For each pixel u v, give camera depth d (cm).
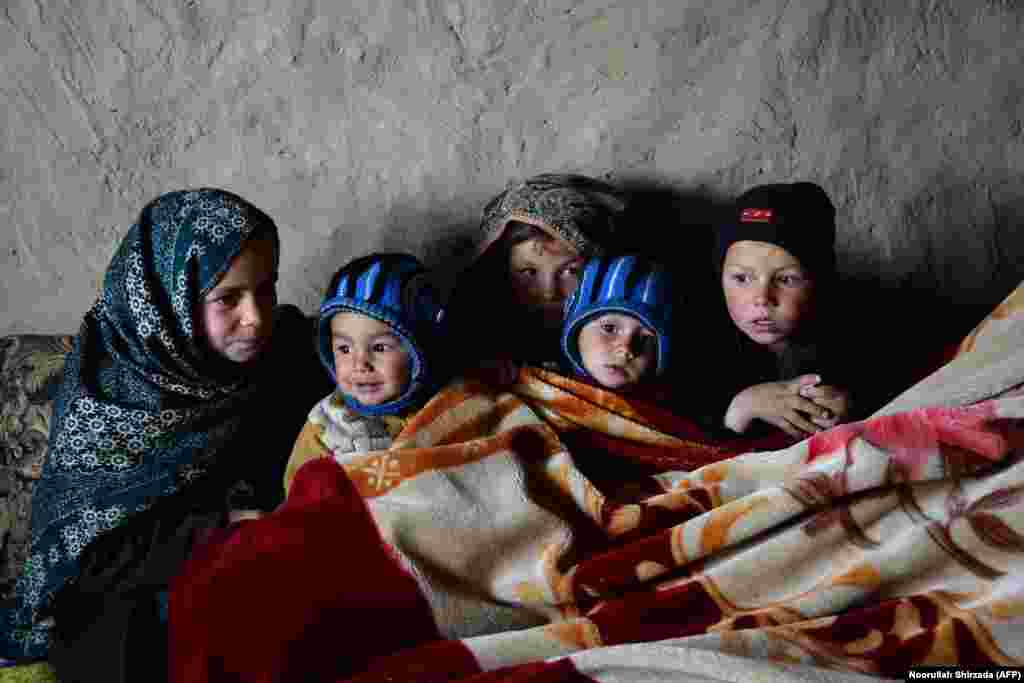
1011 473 126
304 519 135
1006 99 182
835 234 184
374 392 154
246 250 152
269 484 166
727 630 119
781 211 150
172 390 156
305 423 163
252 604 124
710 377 169
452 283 197
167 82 191
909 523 128
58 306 204
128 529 154
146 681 136
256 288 154
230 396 160
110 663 135
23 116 195
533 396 161
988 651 112
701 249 191
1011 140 184
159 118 193
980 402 139
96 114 193
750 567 127
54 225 200
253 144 194
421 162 192
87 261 201
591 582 130
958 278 189
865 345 187
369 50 188
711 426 159
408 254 180
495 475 144
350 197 195
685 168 189
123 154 195
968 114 183
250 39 188
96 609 147
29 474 173
